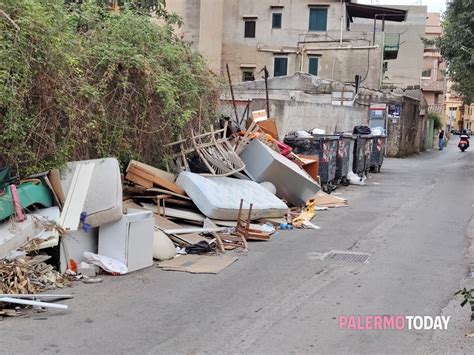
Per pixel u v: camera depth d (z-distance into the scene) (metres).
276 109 21.75
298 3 34.47
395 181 18.16
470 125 99.12
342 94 27.64
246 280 6.70
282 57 34.81
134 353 4.52
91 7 10.09
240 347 4.68
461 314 5.58
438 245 8.79
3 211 6.38
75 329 5.00
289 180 11.55
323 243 8.85
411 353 4.63
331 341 4.85
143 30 10.19
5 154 7.15
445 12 23.88
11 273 5.86
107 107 9.05
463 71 24.02
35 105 7.48
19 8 7.17
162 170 10.21
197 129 11.38
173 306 5.69
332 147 14.96
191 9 32.78
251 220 9.83
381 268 7.35
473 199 14.08
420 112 37.75
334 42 33.81
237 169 11.23
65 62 7.82
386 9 34.78
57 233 6.54
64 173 7.46
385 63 40.00
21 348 4.55
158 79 9.59
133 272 6.91
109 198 6.88
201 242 8.16
